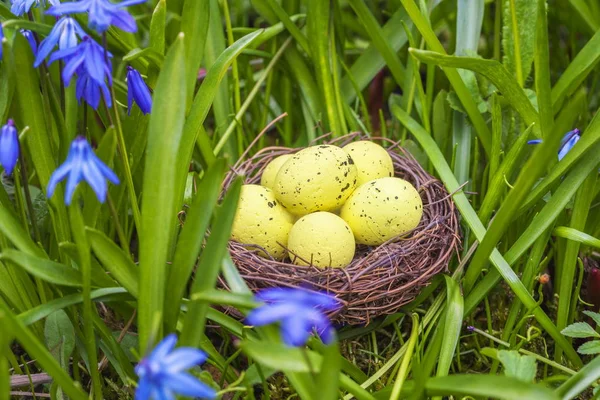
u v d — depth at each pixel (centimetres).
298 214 41
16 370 40
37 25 36
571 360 40
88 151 32
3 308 35
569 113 33
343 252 39
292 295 30
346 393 39
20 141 36
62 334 39
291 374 34
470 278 41
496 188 41
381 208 39
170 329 36
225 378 39
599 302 42
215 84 39
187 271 35
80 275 36
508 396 32
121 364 38
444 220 41
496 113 41
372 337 42
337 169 40
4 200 39
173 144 34
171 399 29
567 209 43
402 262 39
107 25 33
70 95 41
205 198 35
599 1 49
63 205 38
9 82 38
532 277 41
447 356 38
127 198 43
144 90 37
